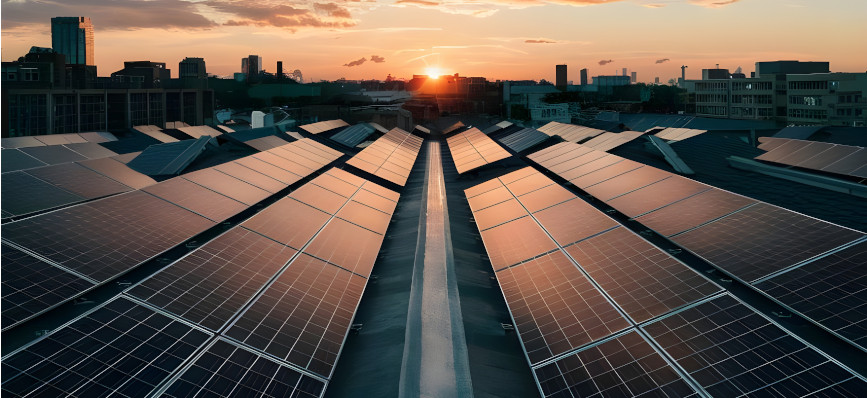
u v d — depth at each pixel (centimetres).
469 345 1703
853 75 13288
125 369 1148
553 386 1311
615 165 3622
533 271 2033
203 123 12875
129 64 12144
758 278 1588
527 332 1612
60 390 1043
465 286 2198
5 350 1253
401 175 4944
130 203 2244
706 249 1897
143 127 9144
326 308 1742
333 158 5306
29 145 5528
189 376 1179
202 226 2273
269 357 1349
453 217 3356
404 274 2305
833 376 1095
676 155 4425
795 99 15038
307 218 2580
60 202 2584
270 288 1723
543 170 4472
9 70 7906
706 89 18900
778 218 1934
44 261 1564
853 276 1423
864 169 3300
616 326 1474
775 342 1234
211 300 1529
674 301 1521
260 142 5809
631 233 2072
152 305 1409
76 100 8506
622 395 1202
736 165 4262
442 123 15200
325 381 1351
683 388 1170
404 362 1568
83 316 1287
